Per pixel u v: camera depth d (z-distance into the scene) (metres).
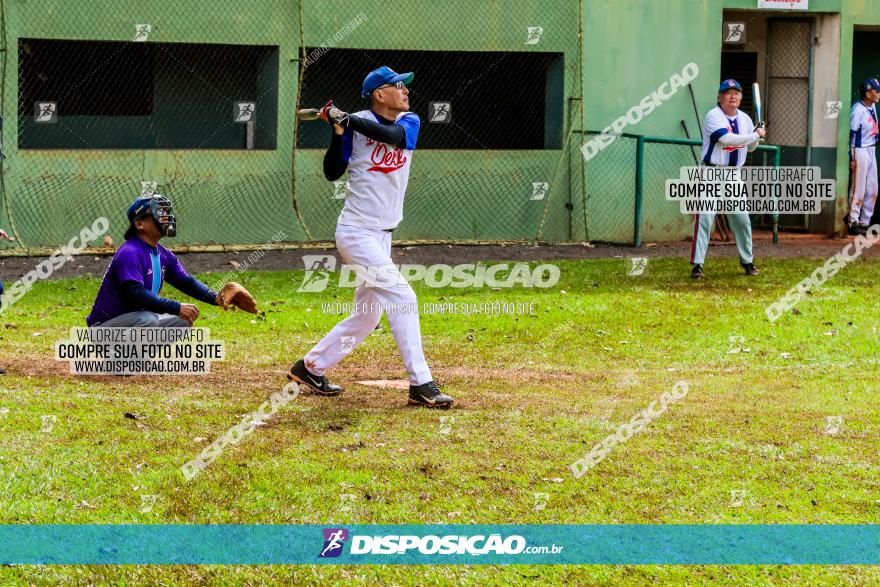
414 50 31.97
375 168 14.16
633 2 33.16
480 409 14.52
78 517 10.32
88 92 31.50
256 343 19.50
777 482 11.54
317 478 11.40
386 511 10.59
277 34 30.81
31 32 28.97
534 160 32.84
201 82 32.28
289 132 31.02
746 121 26.19
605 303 23.55
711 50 33.78
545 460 12.14
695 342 20.06
